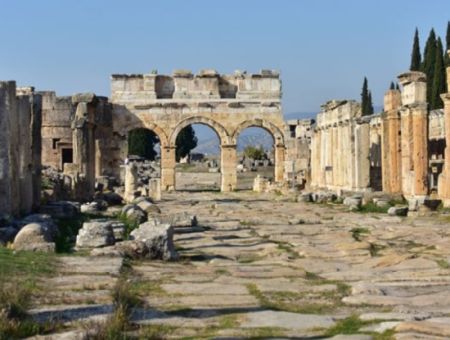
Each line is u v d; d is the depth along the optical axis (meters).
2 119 26.19
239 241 25.55
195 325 11.98
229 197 58.06
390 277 17.22
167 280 16.36
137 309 13.13
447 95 36.53
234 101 72.94
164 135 72.50
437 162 52.16
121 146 79.19
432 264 19.47
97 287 14.85
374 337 11.14
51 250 19.88
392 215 36.25
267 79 74.12
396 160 44.91
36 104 32.22
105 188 56.41
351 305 13.82
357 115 52.12
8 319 11.27
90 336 10.91
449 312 12.98
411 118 41.06
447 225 30.53
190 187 80.31
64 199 40.53
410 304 13.89
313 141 65.44
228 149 72.62
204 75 73.69
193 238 26.17
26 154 29.67
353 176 51.25
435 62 85.75
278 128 73.38
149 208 36.56
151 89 72.88
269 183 67.94
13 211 27.16
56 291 14.41
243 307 13.45
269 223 32.31
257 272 17.98
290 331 11.63
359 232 28.38
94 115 49.31
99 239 20.78
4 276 15.23
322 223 32.25
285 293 15.01
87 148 46.97
